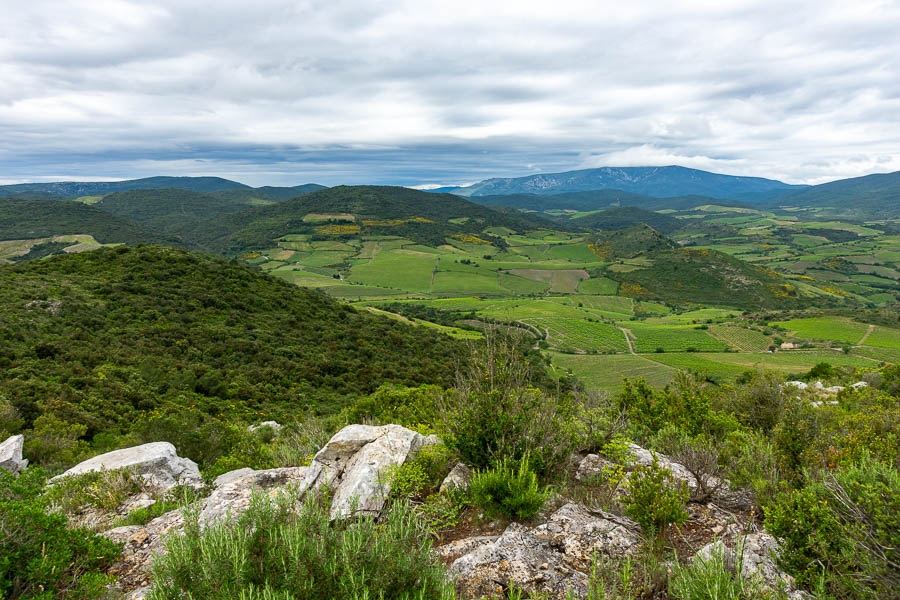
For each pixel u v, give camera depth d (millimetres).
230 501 5359
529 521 4277
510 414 5250
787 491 4332
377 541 2939
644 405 8914
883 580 2664
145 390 28156
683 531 4043
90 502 6422
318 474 5383
